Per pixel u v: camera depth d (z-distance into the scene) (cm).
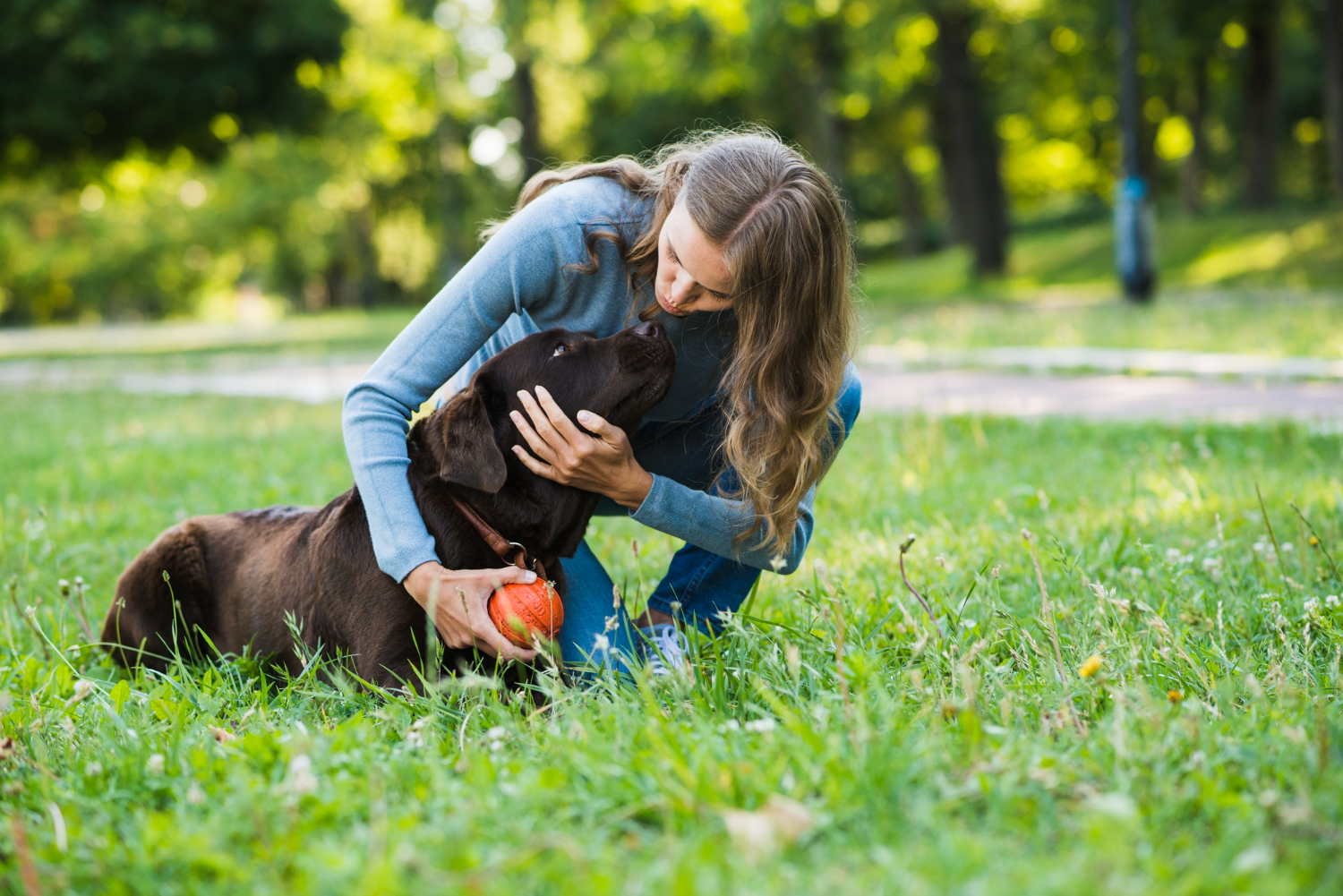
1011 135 3862
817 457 291
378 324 2759
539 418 274
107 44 1831
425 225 4641
